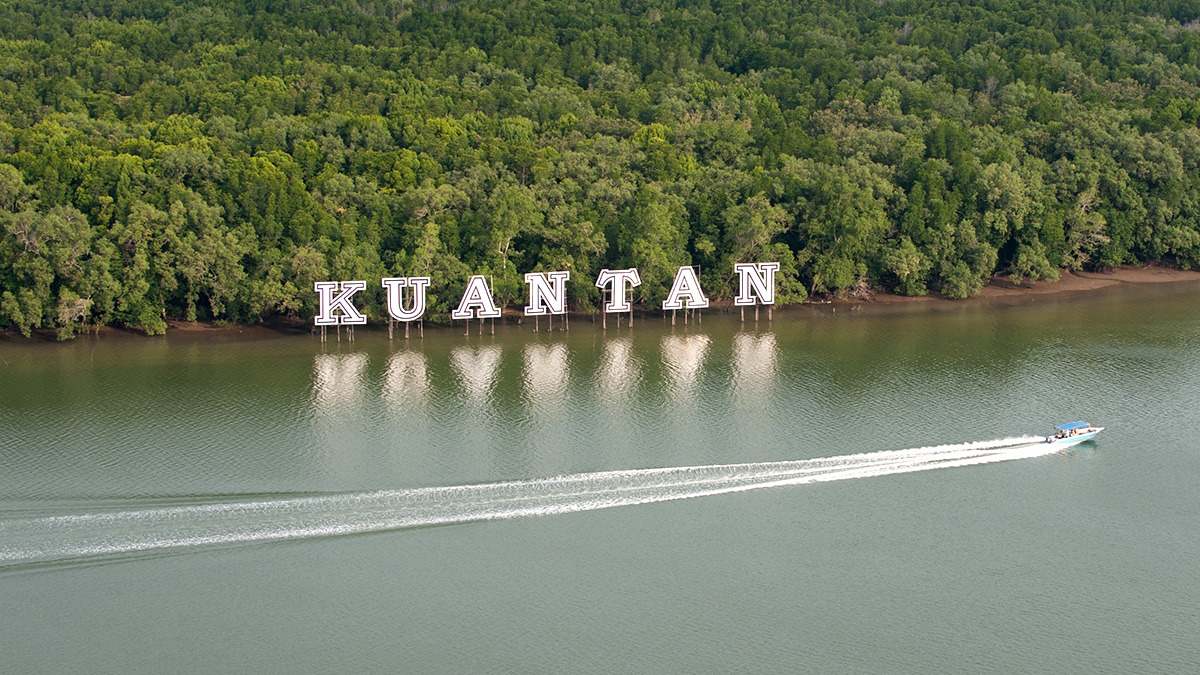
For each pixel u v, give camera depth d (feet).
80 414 495.41
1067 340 623.36
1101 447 477.36
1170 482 445.78
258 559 382.42
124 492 420.36
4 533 391.04
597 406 516.32
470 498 424.05
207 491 422.41
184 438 469.98
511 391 536.01
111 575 371.15
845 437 483.51
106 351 587.27
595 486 435.94
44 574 370.12
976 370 569.64
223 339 612.70
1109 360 585.63
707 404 520.01
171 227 606.14
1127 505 428.15
